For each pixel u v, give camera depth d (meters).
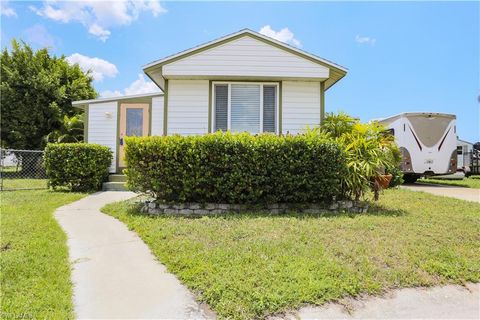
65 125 15.24
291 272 3.19
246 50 8.29
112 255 3.91
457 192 10.21
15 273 3.14
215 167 6.16
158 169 6.23
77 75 18.69
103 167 10.26
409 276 3.29
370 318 2.66
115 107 11.79
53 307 2.61
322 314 2.64
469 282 3.29
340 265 3.42
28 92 16.20
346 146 6.72
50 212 6.13
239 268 3.28
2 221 5.02
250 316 2.54
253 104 8.60
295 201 6.38
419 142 11.93
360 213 6.20
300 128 8.61
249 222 5.16
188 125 8.52
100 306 2.69
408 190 9.93
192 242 4.12
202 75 8.23
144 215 5.97
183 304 2.74
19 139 16.16
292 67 8.31
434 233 4.68
